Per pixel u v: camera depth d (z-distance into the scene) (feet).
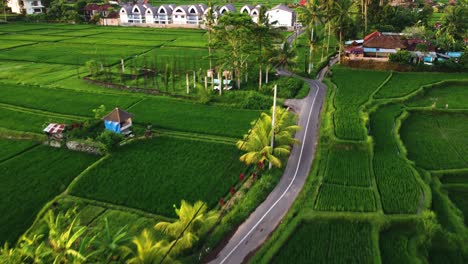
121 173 148.15
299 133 181.37
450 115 207.72
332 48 360.48
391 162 153.99
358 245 109.40
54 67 306.14
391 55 279.08
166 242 103.96
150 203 130.62
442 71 273.33
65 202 130.31
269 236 114.62
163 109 214.90
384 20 373.40
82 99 229.66
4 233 116.98
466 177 148.25
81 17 560.20
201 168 152.46
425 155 164.35
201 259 105.50
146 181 143.23
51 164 156.15
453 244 110.93
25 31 468.34
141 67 297.94
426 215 117.80
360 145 164.04
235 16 231.09
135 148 167.84
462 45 307.78
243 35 231.71
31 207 129.08
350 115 194.90
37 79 272.72
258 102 219.41
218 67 268.41
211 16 342.64
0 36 431.84
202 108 217.77
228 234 115.44
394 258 106.22
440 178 147.23
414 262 103.65
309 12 288.51
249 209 124.88
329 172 146.30
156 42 406.41
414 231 116.37
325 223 118.42
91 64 278.67
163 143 172.76
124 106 218.59
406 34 317.63
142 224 120.16
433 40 312.71
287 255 105.70
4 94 237.66
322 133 177.78
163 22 528.22
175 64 307.58
